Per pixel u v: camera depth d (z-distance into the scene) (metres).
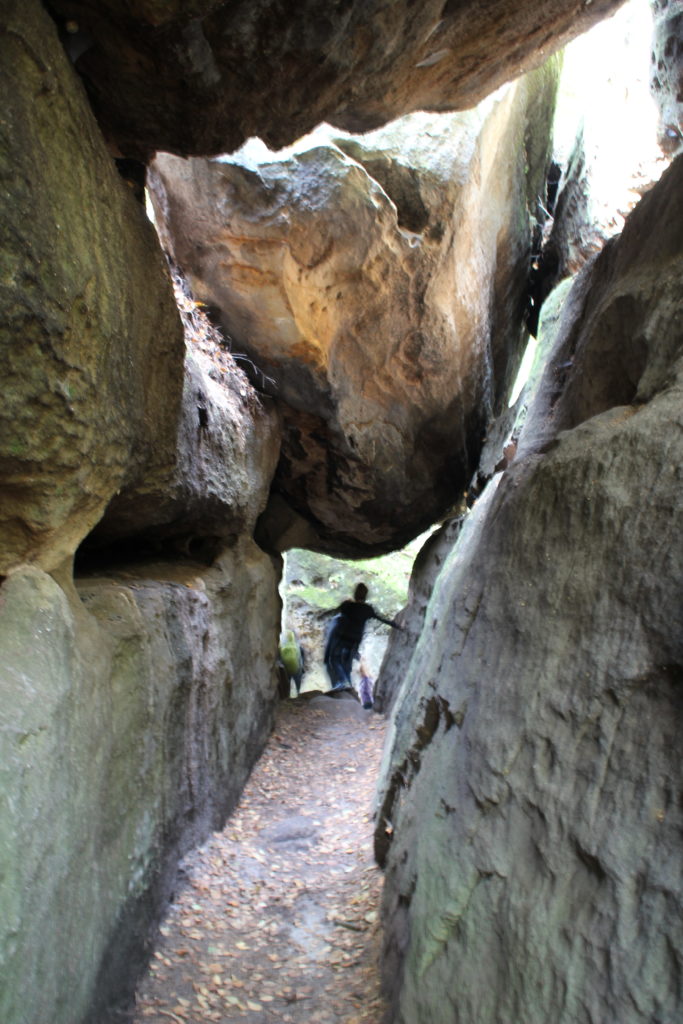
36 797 2.13
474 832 2.36
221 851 4.58
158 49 2.44
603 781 1.98
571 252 7.41
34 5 1.96
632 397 3.03
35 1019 2.14
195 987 3.28
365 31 2.70
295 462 7.73
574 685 2.18
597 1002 1.73
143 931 3.36
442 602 4.61
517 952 2.01
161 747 3.70
